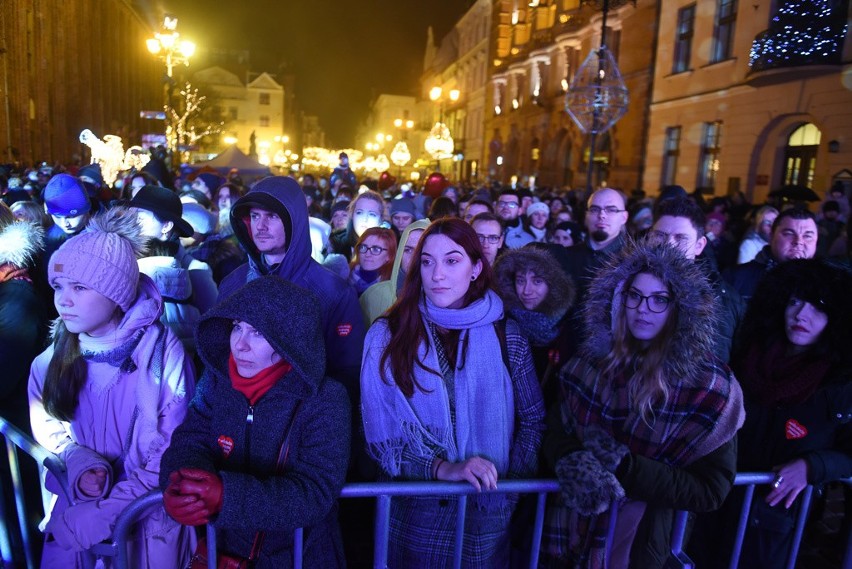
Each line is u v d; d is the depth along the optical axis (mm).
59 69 29703
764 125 14391
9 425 2453
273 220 2863
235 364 2055
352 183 14102
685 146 18016
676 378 2178
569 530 2398
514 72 34594
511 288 2996
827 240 7883
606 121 12031
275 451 2010
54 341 2285
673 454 2193
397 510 2371
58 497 2232
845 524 2656
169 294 3377
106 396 2248
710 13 16828
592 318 2412
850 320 2414
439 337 2340
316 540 2146
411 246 3576
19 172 13023
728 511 2633
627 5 21500
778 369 2568
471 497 2326
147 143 21828
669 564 2293
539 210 7488
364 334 3004
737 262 5801
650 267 2213
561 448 2316
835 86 12281
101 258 2113
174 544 2186
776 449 2547
